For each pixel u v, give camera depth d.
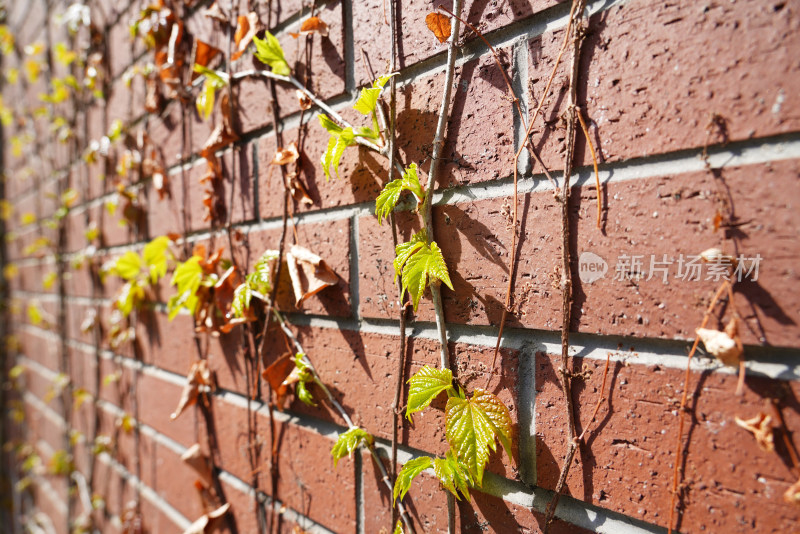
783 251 0.20
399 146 0.30
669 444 0.22
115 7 0.58
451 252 0.28
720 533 0.21
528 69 0.25
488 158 0.26
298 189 0.35
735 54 0.20
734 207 0.20
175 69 0.47
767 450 0.20
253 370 0.40
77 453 0.80
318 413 0.35
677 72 0.21
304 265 0.34
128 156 0.56
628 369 0.23
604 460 0.24
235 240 0.41
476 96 0.27
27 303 1.07
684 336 0.21
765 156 0.20
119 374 0.63
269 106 0.37
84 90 0.68
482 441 0.25
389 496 0.31
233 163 0.41
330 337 0.34
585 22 0.23
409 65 0.29
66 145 0.76
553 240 0.25
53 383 0.87
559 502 0.25
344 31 0.32
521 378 0.26
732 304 0.20
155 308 0.53
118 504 0.65
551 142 0.24
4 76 1.08
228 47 0.41
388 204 0.27
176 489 0.51
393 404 0.30
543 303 0.25
